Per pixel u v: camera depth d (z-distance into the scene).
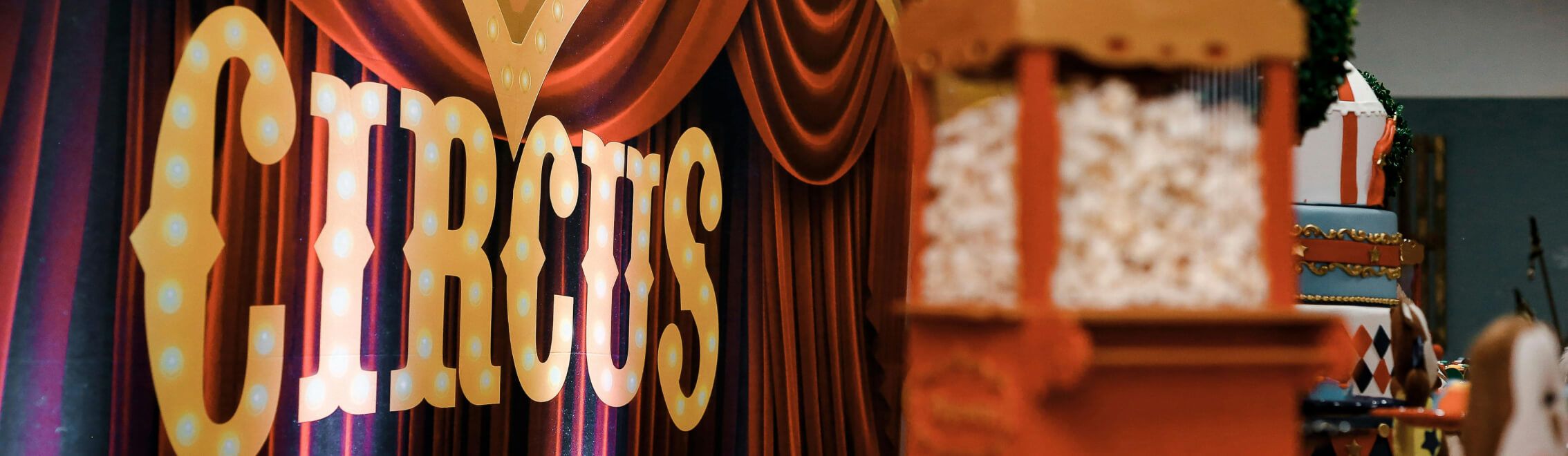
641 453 3.25
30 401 1.94
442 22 2.64
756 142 3.65
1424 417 2.15
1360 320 2.45
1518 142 6.41
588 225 3.05
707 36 3.28
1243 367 1.28
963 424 1.29
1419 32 6.46
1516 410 1.99
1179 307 1.25
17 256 1.92
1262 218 1.30
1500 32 6.43
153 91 2.10
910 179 4.29
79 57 2.01
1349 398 2.41
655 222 3.32
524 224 2.86
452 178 2.70
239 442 2.23
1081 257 1.23
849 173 4.07
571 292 3.01
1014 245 1.24
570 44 2.99
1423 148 6.42
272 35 2.30
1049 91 1.21
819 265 3.90
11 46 1.92
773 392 3.62
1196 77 1.34
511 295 2.82
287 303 2.33
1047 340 1.16
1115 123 1.25
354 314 2.48
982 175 1.30
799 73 3.68
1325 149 2.61
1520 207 6.40
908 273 4.27
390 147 2.55
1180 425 1.25
